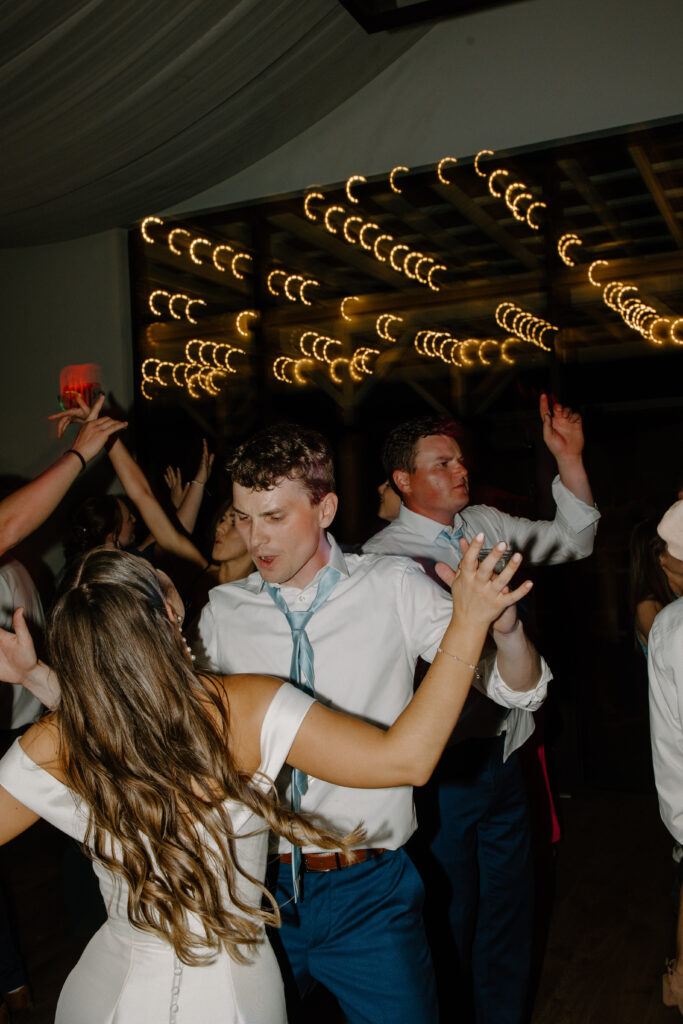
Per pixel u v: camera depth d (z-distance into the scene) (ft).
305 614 5.42
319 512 5.28
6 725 8.74
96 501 10.14
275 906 4.01
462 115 14.03
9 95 10.77
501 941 7.48
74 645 3.73
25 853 12.57
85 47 10.30
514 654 4.89
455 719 3.89
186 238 16.96
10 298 17.30
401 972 5.12
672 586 9.22
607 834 12.37
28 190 13.37
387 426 24.85
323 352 23.63
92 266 16.69
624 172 15.87
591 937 9.58
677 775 5.00
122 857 3.78
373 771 3.83
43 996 8.75
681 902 5.22
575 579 15.16
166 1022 3.83
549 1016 8.18
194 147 13.65
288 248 18.98
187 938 3.80
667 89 12.72
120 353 16.62
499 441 19.93
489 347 24.49
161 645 3.81
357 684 5.40
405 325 23.58
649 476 19.86
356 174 14.85
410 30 13.69
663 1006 8.24
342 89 14.26
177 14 10.31
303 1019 8.15
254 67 12.25
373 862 5.22
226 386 19.11
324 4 11.60
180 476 13.10
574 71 13.24
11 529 6.09
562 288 14.83
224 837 3.80
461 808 7.07
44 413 17.17
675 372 19.62
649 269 18.24
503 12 13.60
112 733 3.67
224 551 9.19
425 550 7.85
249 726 3.96
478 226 17.79
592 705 14.94
